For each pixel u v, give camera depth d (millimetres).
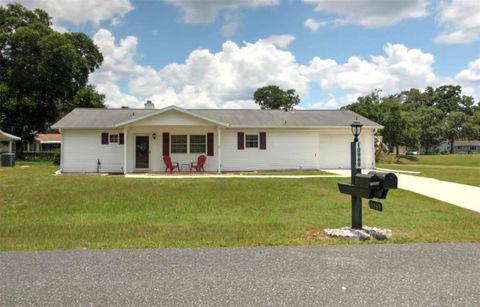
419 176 18641
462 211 9695
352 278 4387
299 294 3912
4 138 31719
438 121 73312
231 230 7172
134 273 4547
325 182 15281
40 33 39469
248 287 4102
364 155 23703
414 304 3676
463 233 7020
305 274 4520
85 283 4215
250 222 8070
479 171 21656
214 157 22219
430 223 8047
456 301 3746
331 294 3912
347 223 7934
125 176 17953
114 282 4246
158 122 20375
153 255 5332
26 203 10633
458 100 85562
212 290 4020
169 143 22016
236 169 22453
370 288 4078
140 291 3988
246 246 5906
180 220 8406
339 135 23672
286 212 9477
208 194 12234
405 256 5309
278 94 60125
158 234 6836
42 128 42562
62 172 21422
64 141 21578
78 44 43438
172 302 3715
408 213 9359
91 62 44625
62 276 4438
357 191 6961
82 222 8156
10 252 5496
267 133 22734
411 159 48656
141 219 8562
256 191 12930
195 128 22156
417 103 84188
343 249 5695
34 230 7238
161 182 14969
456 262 5020
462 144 86500
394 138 43219
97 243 6133
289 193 12617
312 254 5406
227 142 22438
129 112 24375
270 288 4074
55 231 7125
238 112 25297
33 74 38188
